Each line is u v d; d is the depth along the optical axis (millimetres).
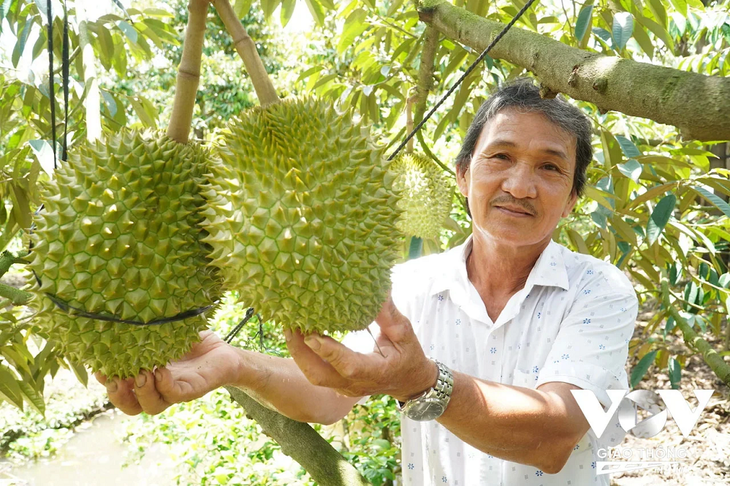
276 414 1652
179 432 3129
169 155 1011
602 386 1345
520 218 1483
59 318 977
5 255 1781
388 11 2410
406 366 1097
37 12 2004
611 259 2238
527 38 1137
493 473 1555
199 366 1245
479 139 1602
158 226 981
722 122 701
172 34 2441
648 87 787
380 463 2584
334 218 959
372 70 2775
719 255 3322
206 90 9836
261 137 985
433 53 1979
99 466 4516
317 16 2129
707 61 2885
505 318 1564
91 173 980
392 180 1053
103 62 2252
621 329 1459
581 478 1537
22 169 2348
